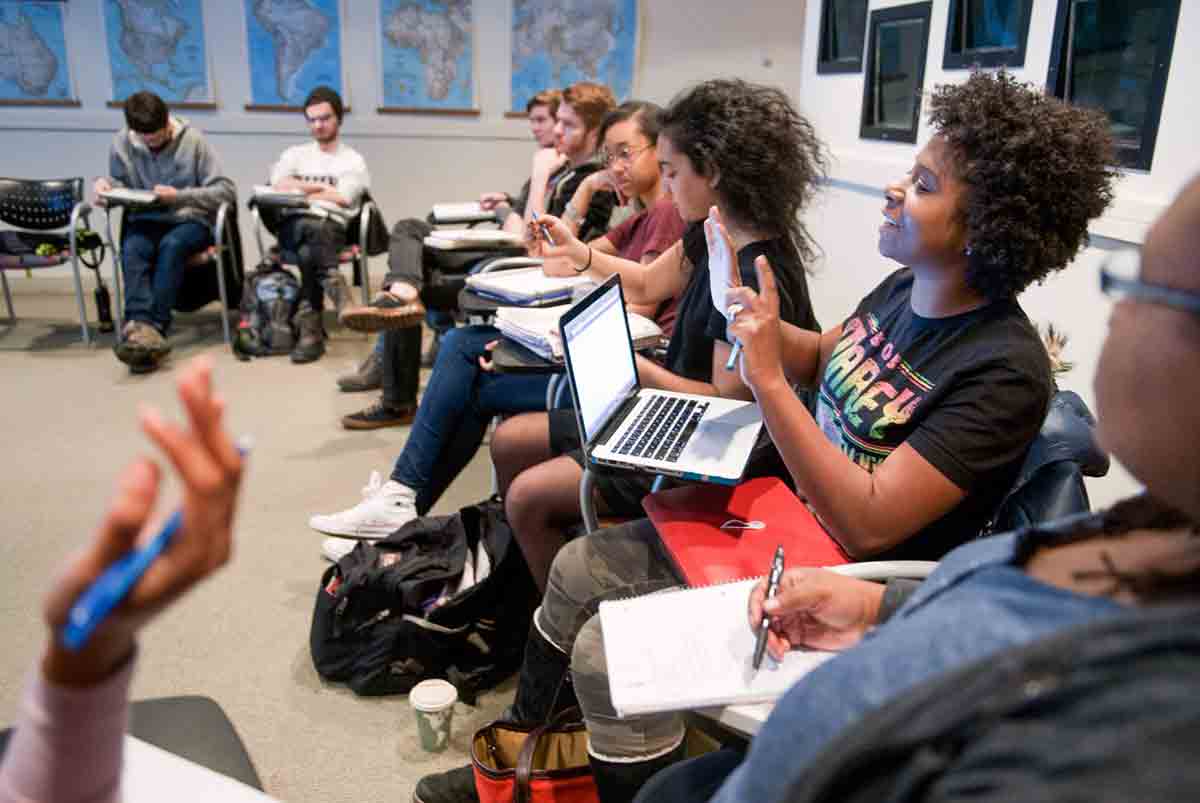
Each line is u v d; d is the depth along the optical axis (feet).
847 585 3.34
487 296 7.77
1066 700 1.25
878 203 9.80
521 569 6.53
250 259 18.06
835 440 4.71
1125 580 1.61
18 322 15.56
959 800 1.26
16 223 14.46
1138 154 6.30
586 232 10.22
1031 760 1.22
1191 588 1.54
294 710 6.44
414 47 17.37
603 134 8.87
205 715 3.86
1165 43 6.01
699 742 5.46
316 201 14.07
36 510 9.14
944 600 1.78
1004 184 3.91
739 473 4.72
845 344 4.89
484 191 18.43
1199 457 1.61
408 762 5.98
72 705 1.52
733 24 18.28
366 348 14.78
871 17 9.57
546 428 6.97
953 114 4.04
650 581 4.97
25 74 16.39
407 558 6.86
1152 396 1.62
